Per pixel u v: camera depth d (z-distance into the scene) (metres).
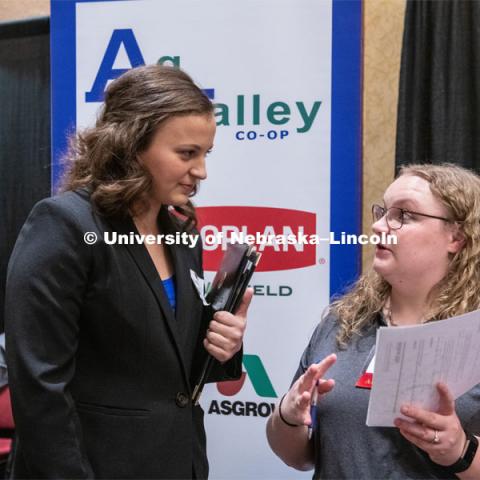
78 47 2.30
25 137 2.63
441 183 1.32
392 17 2.26
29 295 1.12
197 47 2.23
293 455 1.45
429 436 1.13
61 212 1.17
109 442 1.18
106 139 1.20
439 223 1.30
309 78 2.17
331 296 2.17
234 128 2.22
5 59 2.64
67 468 1.10
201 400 2.27
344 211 2.16
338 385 1.33
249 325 2.23
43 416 1.10
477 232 1.31
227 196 2.24
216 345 1.26
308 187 2.18
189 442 1.27
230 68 2.21
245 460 2.25
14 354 1.12
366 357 1.35
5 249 2.64
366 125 2.28
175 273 1.33
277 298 2.21
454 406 1.23
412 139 2.20
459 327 1.07
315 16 2.15
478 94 2.12
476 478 1.18
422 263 1.31
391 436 1.27
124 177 1.20
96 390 1.20
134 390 1.21
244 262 1.28
